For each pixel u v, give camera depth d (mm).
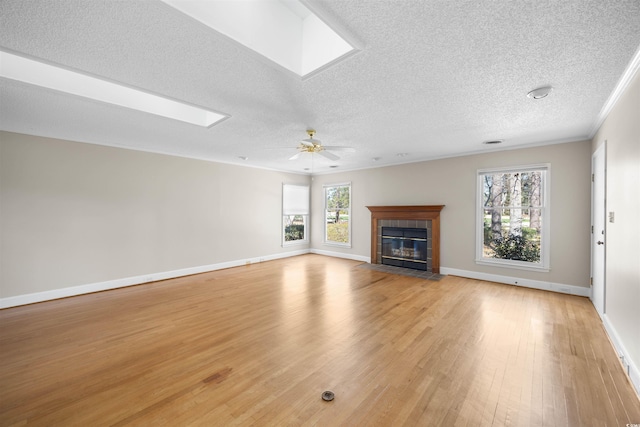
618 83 2270
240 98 2572
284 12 1965
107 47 1783
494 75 2145
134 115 3064
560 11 1440
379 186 6332
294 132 3703
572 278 4004
